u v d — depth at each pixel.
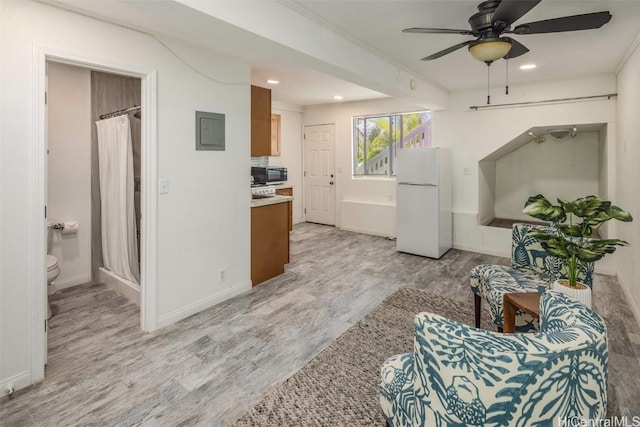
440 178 4.67
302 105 6.98
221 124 3.07
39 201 2.01
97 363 2.25
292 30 2.36
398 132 6.08
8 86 1.87
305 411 1.81
